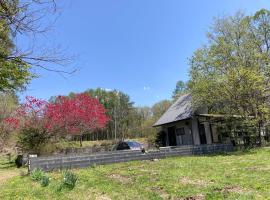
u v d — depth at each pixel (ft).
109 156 48.19
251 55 67.62
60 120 69.92
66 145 86.53
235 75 62.85
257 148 62.64
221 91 64.85
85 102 79.66
